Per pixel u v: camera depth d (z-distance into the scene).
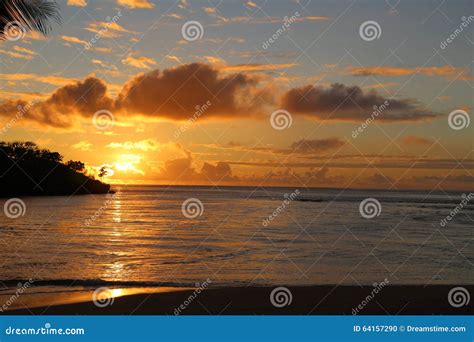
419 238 28.34
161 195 108.56
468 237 28.94
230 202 73.56
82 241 26.64
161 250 22.98
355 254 21.70
